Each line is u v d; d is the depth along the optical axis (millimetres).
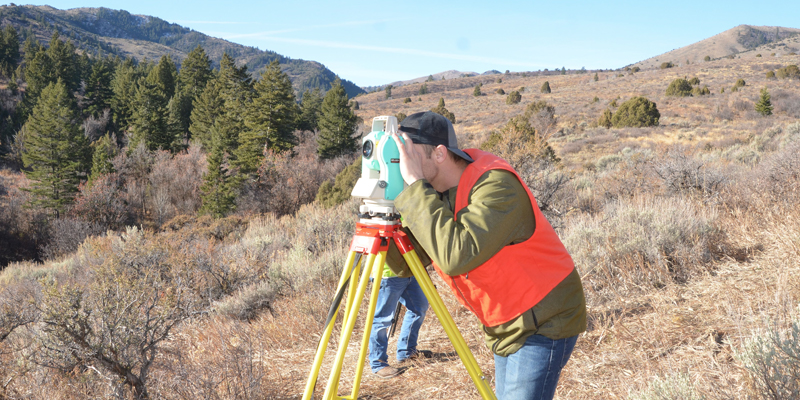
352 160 37531
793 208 5008
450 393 3064
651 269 4355
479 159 1508
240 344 4246
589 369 2936
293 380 3771
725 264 4348
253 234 15531
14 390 4023
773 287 3447
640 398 2229
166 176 42000
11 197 45938
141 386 3736
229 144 49469
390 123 1553
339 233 9844
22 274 19109
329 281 6641
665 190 8391
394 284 3469
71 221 31953
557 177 8484
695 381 2326
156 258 9352
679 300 3736
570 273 1521
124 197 39906
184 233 17859
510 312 1487
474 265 1353
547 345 1491
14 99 96625
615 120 45219
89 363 3818
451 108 89188
